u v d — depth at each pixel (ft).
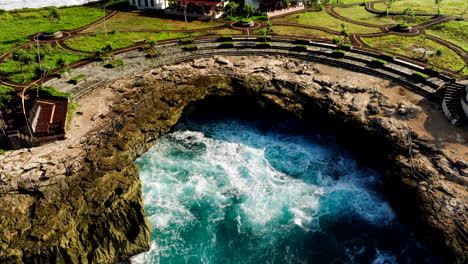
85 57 286.46
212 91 245.45
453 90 223.51
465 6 426.10
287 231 175.83
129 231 165.07
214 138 235.40
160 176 204.33
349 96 234.38
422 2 453.99
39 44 310.24
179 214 182.91
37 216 150.41
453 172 175.83
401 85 246.68
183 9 394.11
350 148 217.36
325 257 164.86
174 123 226.38
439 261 155.02
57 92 225.35
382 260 161.68
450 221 155.63
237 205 188.55
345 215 183.52
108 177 170.09
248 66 272.92
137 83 248.73
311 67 272.51
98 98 232.94
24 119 196.95
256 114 255.70
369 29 355.97
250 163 216.13
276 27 360.28
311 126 237.45
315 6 434.71
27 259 140.56
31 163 175.52
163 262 162.09
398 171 183.21
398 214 179.42
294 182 203.31
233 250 167.63
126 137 197.26
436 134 200.23
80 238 153.58
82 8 424.46
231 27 358.23
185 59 285.84
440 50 277.03
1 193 158.40
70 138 195.11
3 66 268.21
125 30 348.79
